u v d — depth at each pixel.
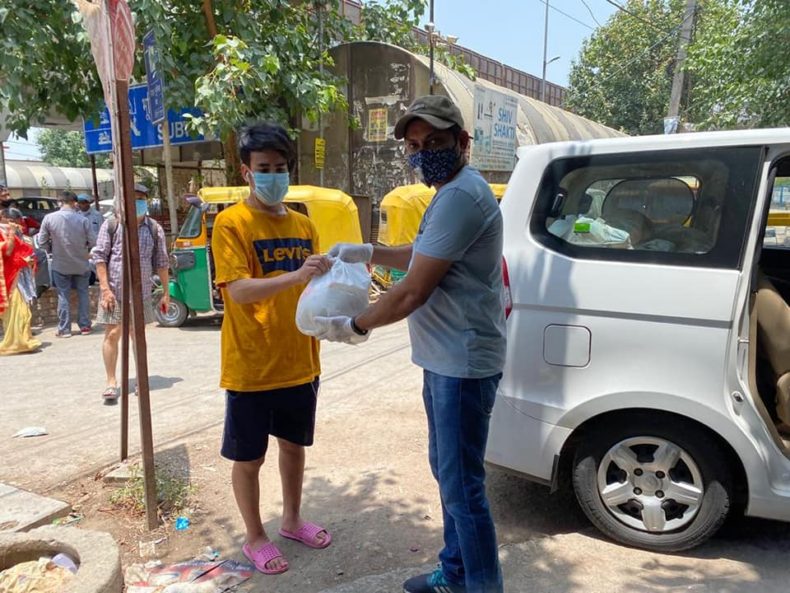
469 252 2.19
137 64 9.77
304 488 3.70
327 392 5.56
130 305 3.87
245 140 2.65
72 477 3.83
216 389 5.75
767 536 3.13
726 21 11.58
